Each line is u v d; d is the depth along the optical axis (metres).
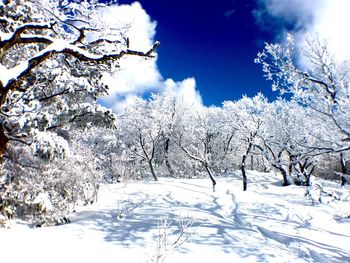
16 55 9.15
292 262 7.57
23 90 8.32
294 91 11.49
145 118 37.09
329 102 9.92
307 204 17.58
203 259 6.92
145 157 35.38
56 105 10.41
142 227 9.40
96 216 10.83
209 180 32.22
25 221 10.30
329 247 9.68
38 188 10.48
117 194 17.14
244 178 27.16
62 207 10.97
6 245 6.63
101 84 10.72
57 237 7.86
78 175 12.41
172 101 42.00
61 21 7.33
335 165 35.41
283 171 28.42
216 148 41.88
